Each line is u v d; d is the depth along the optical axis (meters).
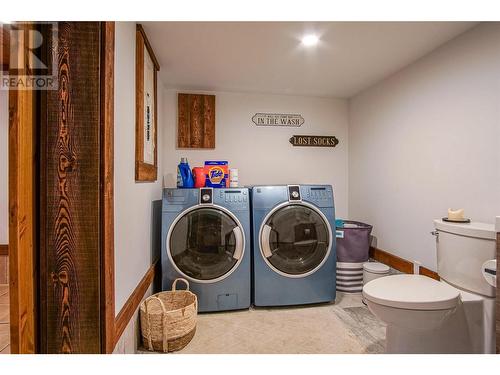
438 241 1.86
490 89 1.73
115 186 1.35
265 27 1.87
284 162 3.35
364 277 2.68
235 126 3.25
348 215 3.46
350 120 3.42
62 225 1.15
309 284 2.46
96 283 1.17
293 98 3.36
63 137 1.14
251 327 2.11
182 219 2.30
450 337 1.59
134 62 1.74
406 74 2.48
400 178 2.55
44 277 1.14
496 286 1.40
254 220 2.43
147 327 1.78
